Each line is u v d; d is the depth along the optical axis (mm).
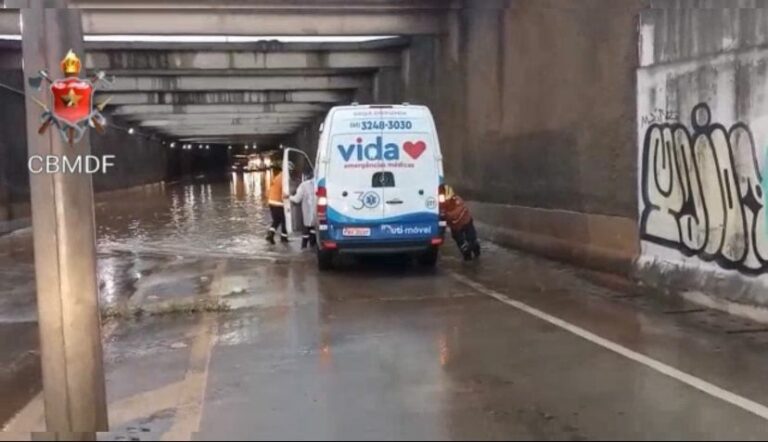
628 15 11648
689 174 10297
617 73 12062
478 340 8508
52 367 5582
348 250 13430
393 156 13422
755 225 9039
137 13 18375
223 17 18750
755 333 8625
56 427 5605
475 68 18422
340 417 6102
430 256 14102
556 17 14125
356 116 13406
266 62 26156
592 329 8945
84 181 5531
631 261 11742
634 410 6156
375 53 26141
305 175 19281
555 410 6176
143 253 17859
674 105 10555
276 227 19094
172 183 69625
